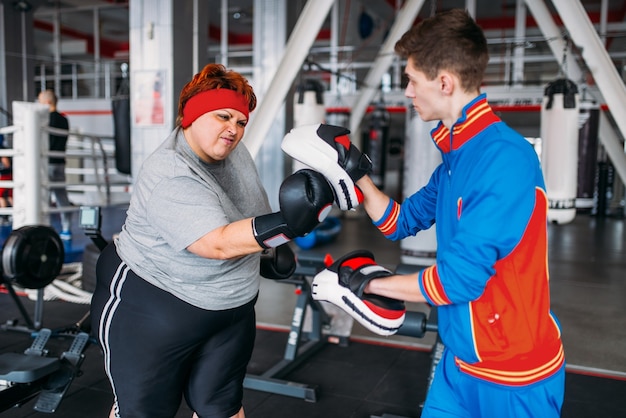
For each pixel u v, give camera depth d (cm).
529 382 117
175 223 130
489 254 105
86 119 1235
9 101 929
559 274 545
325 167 122
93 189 1031
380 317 116
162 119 527
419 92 120
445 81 115
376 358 313
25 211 441
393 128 1375
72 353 239
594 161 734
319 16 474
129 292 143
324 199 119
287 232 120
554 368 121
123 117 593
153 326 140
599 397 262
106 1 1394
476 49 112
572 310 412
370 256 131
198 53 573
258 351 320
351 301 116
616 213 1168
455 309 120
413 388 272
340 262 122
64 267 486
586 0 1262
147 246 140
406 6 705
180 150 142
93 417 238
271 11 738
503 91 959
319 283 120
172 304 140
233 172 156
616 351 324
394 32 718
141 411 145
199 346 150
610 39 1206
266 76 745
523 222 108
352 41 1228
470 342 118
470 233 107
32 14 960
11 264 294
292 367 292
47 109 450
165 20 520
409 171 562
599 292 470
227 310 145
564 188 574
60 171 570
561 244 754
